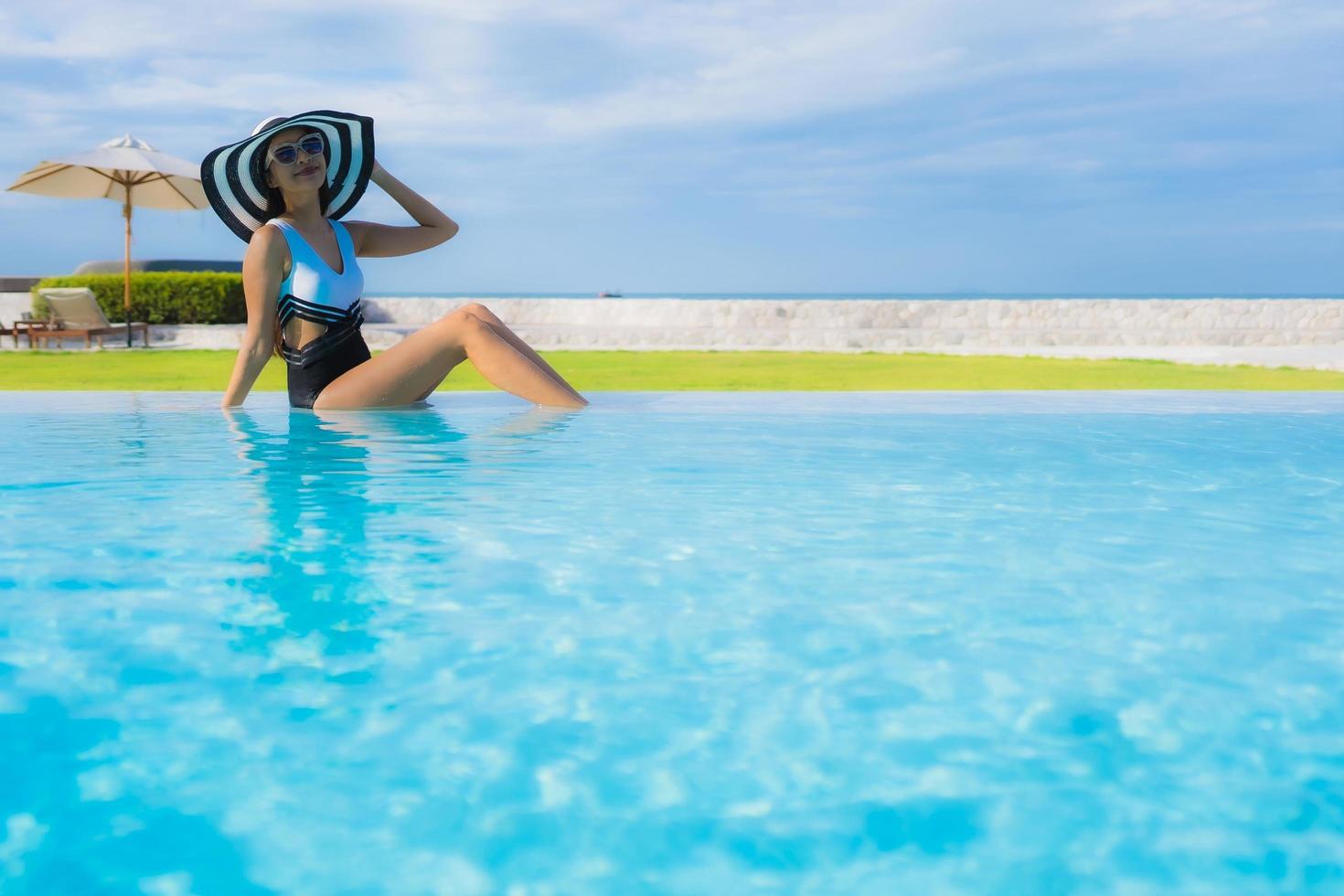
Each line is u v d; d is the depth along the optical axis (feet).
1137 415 18.07
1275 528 8.87
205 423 15.98
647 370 34.17
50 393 21.80
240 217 17.75
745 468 12.01
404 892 3.42
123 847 3.67
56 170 47.78
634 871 3.54
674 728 4.66
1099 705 4.95
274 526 8.73
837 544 8.20
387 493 10.32
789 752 4.42
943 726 4.70
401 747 4.44
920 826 3.84
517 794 4.06
